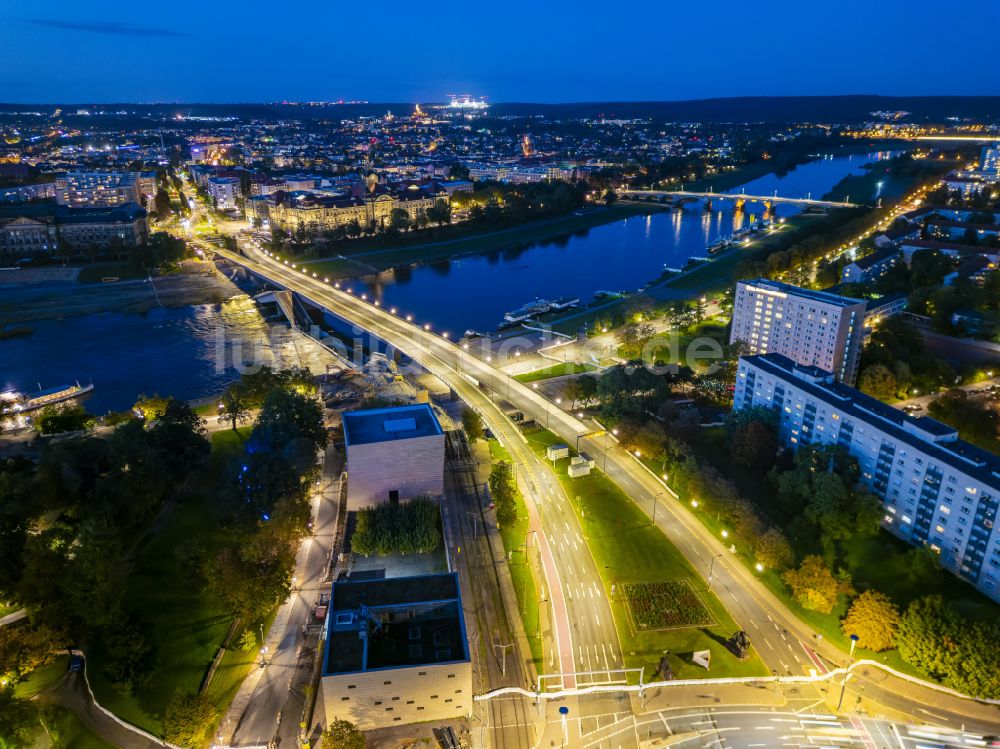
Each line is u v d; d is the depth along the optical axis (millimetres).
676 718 189875
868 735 184250
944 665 194875
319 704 193250
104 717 186875
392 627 196250
